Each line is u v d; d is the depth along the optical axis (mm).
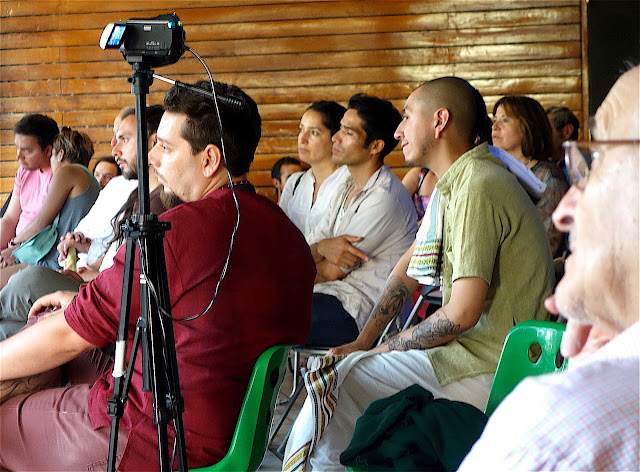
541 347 1676
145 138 1521
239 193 1840
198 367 1727
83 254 3953
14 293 2814
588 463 655
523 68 6438
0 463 1848
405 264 2555
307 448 1950
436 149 2301
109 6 6969
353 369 2045
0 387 1896
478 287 2055
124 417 1717
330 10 6676
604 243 735
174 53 1526
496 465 696
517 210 2107
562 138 4738
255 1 6758
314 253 3219
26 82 7137
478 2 6457
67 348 1729
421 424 1647
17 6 7098
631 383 681
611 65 6398
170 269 1684
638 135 736
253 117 1901
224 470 1728
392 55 6613
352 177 3469
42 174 4797
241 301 1746
